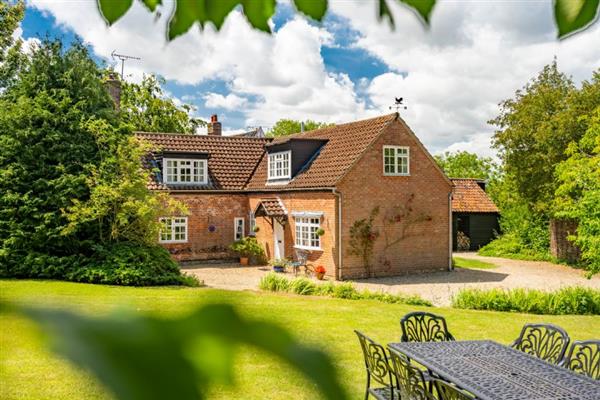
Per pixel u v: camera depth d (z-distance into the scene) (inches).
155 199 761.6
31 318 22.4
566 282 860.6
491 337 448.1
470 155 2267.5
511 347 300.4
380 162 898.7
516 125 1162.0
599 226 715.4
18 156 743.7
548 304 574.9
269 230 1031.0
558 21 28.2
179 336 22.4
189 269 975.0
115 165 749.9
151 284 701.3
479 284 828.6
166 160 1024.2
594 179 749.3
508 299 588.4
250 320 24.0
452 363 247.0
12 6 916.6
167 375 21.3
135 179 737.6
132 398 20.6
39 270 701.3
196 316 23.2
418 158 933.2
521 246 1223.5
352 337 424.5
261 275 900.0
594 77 1061.1
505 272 968.9
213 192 1058.7
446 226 963.3
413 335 329.7
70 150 748.6
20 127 751.1
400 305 578.2
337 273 864.9
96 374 20.9
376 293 637.9
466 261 1125.7
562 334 292.5
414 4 28.5
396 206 912.3
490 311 572.7
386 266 903.1
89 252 749.9
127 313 23.5
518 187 1196.5
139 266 709.3
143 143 767.7
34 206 718.5
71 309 24.3
